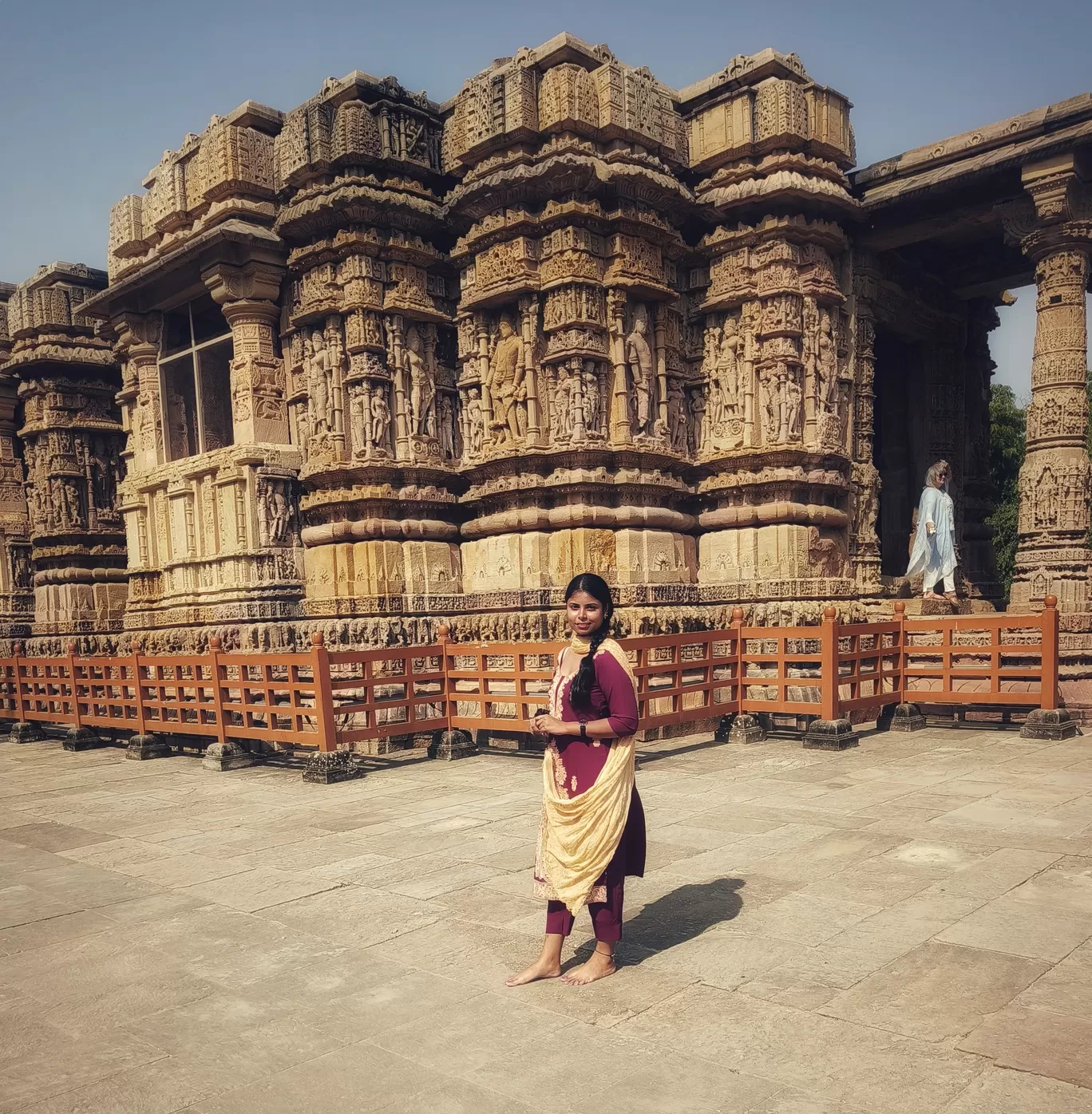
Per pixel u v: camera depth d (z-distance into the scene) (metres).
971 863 5.08
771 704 9.65
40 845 6.65
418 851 5.89
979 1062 2.99
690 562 12.88
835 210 12.40
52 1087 3.09
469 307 12.33
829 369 12.60
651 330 12.42
